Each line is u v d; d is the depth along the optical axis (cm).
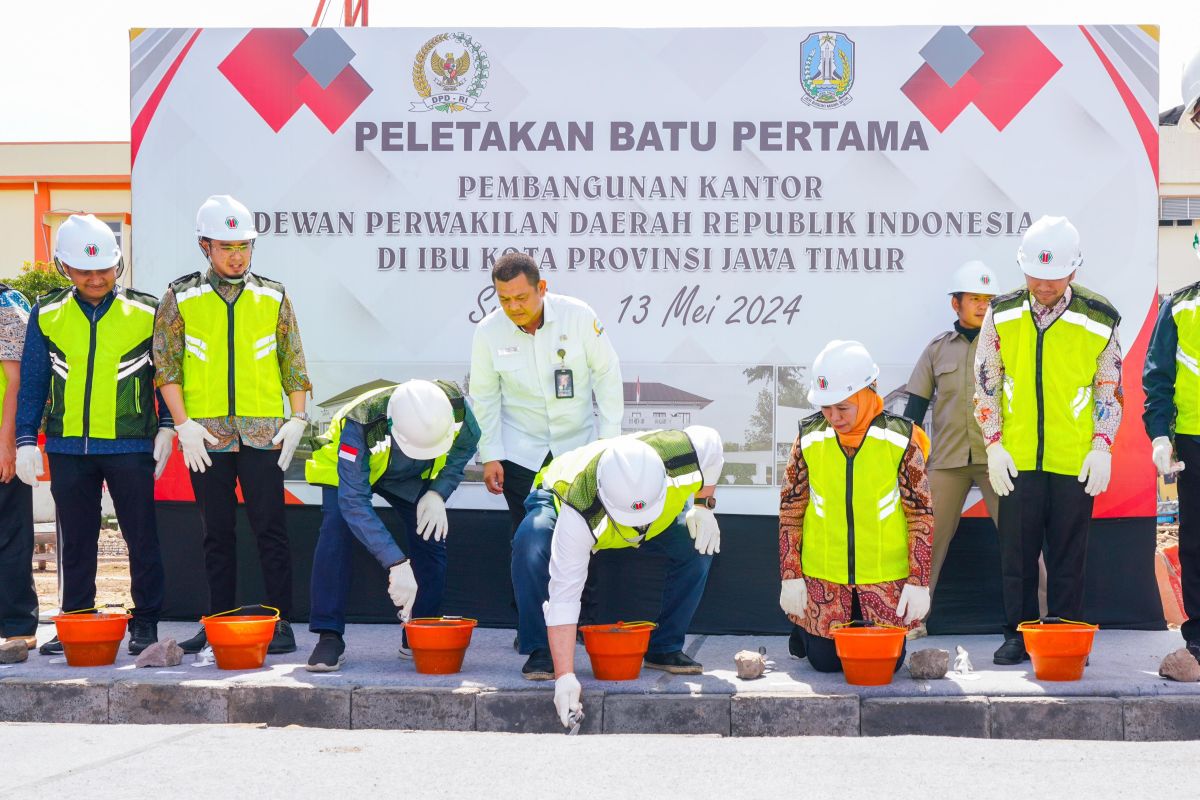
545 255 634
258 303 547
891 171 625
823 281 626
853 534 489
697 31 627
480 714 455
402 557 488
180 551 638
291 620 638
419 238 638
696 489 473
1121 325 621
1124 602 618
